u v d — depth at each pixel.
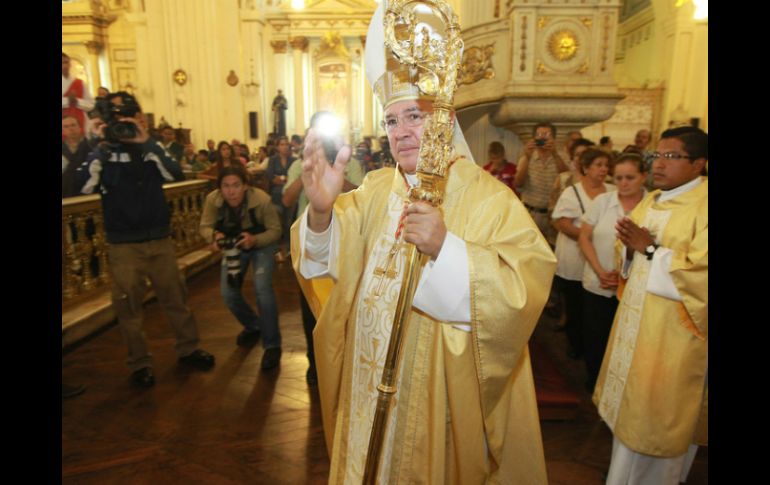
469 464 1.32
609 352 2.25
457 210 1.37
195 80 15.10
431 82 1.20
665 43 11.21
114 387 3.49
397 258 1.39
